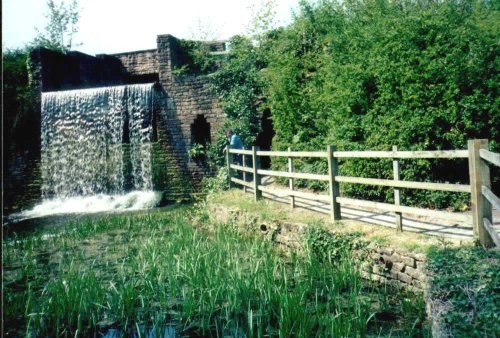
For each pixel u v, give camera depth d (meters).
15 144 16.91
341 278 5.92
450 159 8.09
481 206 5.11
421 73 8.10
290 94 12.98
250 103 15.16
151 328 5.05
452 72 7.79
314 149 11.55
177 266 6.48
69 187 16.80
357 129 9.69
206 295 5.62
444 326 3.57
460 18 8.55
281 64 13.70
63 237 10.30
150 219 12.06
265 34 18.08
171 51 16.67
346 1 15.62
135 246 9.08
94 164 16.64
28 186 16.88
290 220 8.00
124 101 16.47
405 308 5.05
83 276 6.28
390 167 8.59
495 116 7.84
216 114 15.86
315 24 15.07
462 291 3.74
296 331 4.58
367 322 4.69
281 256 7.60
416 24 8.30
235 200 10.72
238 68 15.75
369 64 9.30
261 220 8.62
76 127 16.75
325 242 6.92
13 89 16.73
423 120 8.02
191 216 12.18
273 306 5.27
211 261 6.73
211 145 15.66
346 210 8.49
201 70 19.25
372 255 6.21
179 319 5.18
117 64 20.11
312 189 11.45
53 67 17.53
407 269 5.61
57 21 28.17
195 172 16.03
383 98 8.74
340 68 10.41
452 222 6.91
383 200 9.07
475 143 5.13
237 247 7.92
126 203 15.12
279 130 13.45
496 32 8.07
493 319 3.30
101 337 4.94
